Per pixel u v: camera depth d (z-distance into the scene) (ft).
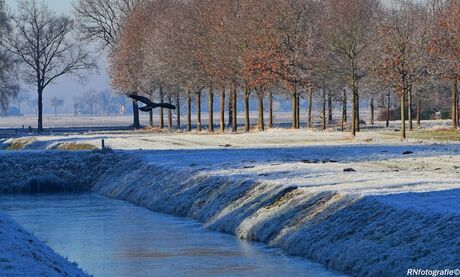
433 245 107.14
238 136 346.74
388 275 107.55
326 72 353.51
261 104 389.39
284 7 361.71
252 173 191.11
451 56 334.24
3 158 270.46
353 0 361.71
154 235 160.86
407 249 109.60
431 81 351.46
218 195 180.86
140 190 222.89
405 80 323.37
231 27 377.30
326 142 301.63
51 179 262.67
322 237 130.82
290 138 325.42
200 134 384.88
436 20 355.36
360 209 131.44
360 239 120.98
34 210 208.33
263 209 156.56
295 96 370.73
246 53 364.38
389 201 129.39
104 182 256.93
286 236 140.46
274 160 223.51
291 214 146.92
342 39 346.74
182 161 237.04
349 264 117.39
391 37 329.11
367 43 345.10
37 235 166.61
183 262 133.08
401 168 189.98
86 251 146.92
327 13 371.56
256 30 365.20
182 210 189.06
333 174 176.24
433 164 199.72
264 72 353.31
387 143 286.05
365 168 190.90
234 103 399.65
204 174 200.44
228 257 134.51
